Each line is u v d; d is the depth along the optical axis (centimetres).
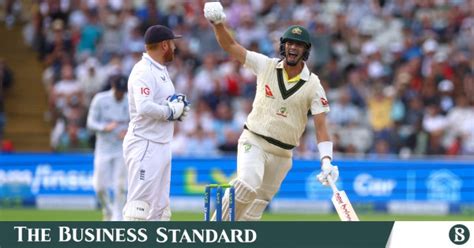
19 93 8400
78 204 6769
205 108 7275
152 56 3512
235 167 6675
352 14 8194
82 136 7388
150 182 3484
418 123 7256
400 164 6662
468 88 7675
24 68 8481
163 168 3512
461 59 7881
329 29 8025
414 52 7956
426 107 7369
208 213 3284
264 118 3497
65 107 7612
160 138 3497
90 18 8250
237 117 7194
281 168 3553
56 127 7531
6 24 8750
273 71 3491
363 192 6662
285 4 8194
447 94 7444
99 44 8088
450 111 7362
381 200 6656
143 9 8150
